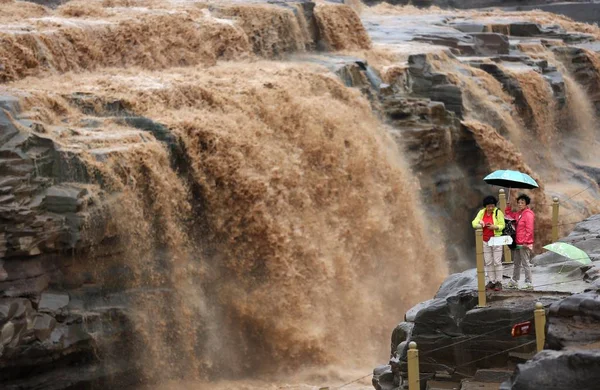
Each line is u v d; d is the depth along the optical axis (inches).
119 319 1165.1
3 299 1045.2
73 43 1525.6
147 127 1291.8
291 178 1456.7
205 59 1685.5
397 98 1807.3
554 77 2415.1
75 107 1300.4
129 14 1695.4
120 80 1450.5
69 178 1129.4
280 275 1381.6
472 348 825.5
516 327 769.6
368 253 1592.0
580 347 672.4
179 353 1264.8
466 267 1841.8
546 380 649.0
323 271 1459.2
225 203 1344.7
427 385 835.4
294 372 1385.3
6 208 1050.1
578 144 2508.6
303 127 1530.5
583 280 887.1
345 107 1611.7
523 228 863.1
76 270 1136.2
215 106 1440.7
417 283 1673.2
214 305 1331.2
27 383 1071.6
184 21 1694.1
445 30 2554.1
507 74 2215.8
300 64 1769.2
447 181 1825.8
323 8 1995.6
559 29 2930.6
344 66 1787.6
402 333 938.7
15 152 1074.1
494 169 1884.8
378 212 1600.6
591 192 2242.9
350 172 1581.0
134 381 1190.3
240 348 1357.0
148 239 1224.2
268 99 1507.1
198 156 1317.7
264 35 1846.7
